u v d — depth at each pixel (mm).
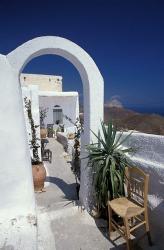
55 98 17281
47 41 4105
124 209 3777
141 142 4438
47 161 9680
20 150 3977
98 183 4355
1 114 3826
